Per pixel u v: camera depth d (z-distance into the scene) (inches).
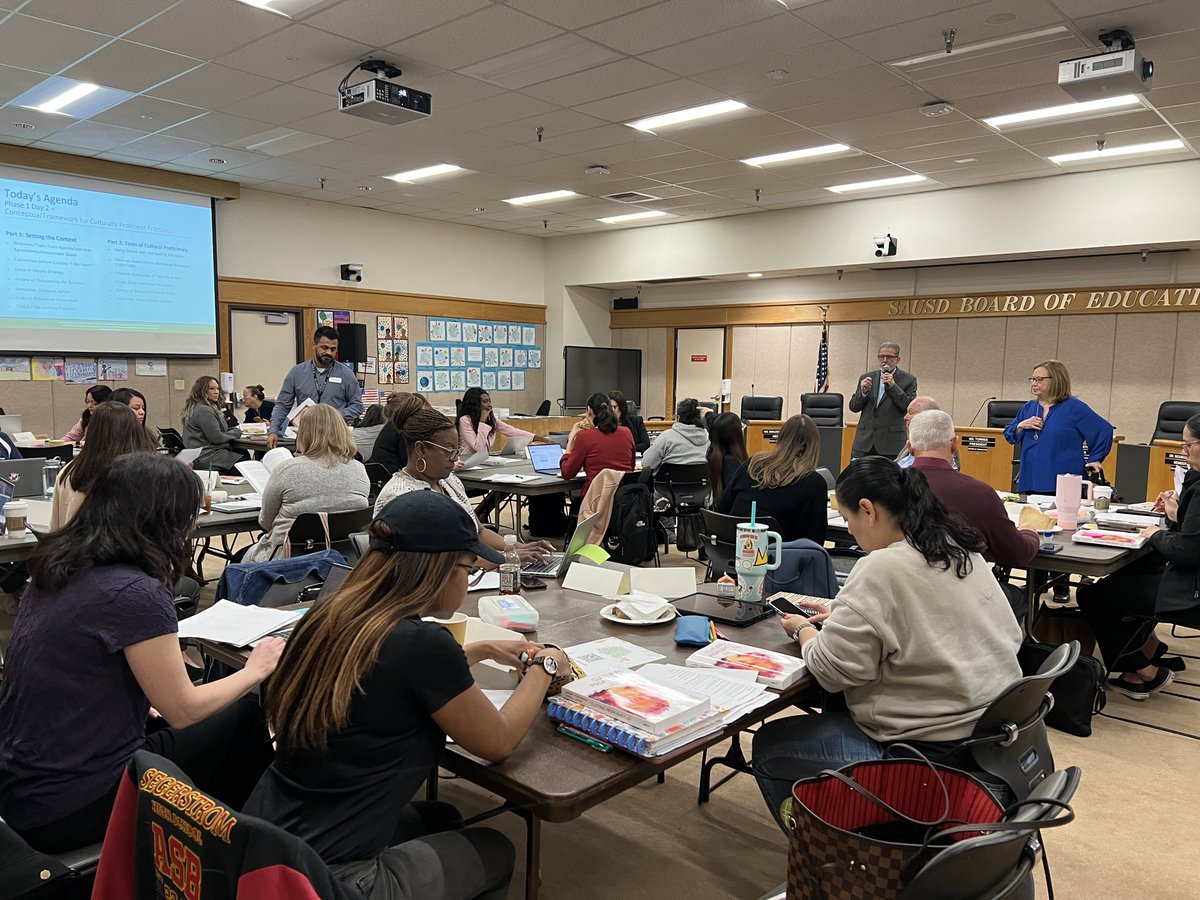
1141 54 181.5
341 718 49.1
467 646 60.9
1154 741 119.0
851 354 401.7
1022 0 158.6
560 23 173.3
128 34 180.9
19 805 56.9
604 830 93.1
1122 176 288.7
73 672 57.4
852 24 171.8
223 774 70.2
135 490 60.9
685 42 183.0
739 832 93.0
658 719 54.4
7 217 281.1
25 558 116.6
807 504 132.1
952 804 56.4
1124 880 84.8
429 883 50.8
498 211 388.2
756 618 83.4
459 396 430.6
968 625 68.1
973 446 291.0
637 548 185.0
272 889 37.6
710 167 297.6
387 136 262.4
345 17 171.3
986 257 329.1
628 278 434.0
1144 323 323.6
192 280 327.0
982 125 241.6
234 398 342.6
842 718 77.6
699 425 218.4
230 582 92.9
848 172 301.6
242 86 215.3
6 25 175.9
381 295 393.1
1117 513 160.1
